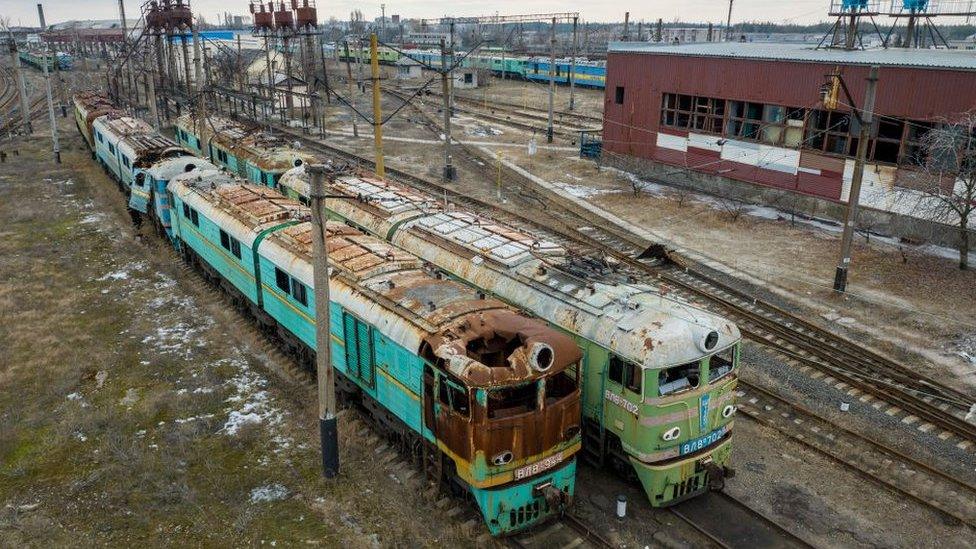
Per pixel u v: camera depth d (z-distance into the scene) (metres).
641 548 11.33
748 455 13.81
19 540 11.26
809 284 22.56
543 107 63.78
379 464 13.31
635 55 36.62
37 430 14.48
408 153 44.38
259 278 18.16
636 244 26.66
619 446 12.46
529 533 11.65
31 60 104.94
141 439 14.12
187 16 48.41
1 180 37.75
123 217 30.78
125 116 40.09
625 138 38.47
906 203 26.25
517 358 10.73
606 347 11.87
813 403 15.59
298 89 60.19
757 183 31.97
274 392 16.06
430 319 12.01
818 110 28.84
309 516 11.93
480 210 31.05
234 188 22.11
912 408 15.16
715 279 22.91
